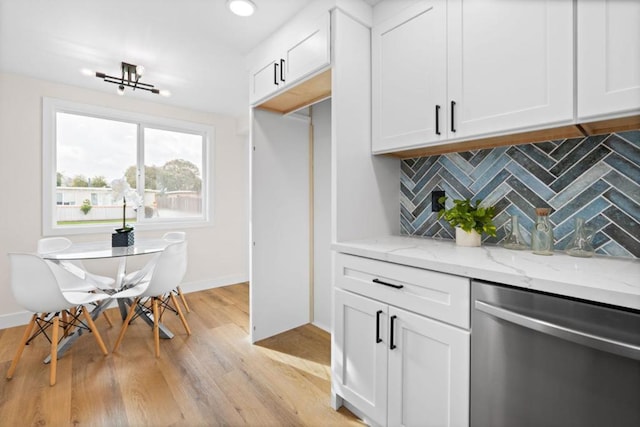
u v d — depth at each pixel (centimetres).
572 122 107
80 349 226
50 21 192
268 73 212
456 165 177
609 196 126
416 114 156
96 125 324
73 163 311
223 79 286
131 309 230
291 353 225
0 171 267
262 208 246
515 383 97
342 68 164
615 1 98
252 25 198
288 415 158
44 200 287
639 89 93
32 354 218
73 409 159
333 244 163
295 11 183
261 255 246
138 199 281
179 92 321
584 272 98
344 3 163
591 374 82
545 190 144
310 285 282
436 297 118
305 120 275
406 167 201
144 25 197
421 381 123
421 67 153
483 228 150
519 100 120
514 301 96
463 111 137
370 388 145
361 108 175
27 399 167
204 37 212
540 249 132
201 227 391
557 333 85
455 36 139
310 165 280
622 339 77
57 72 269
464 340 108
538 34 115
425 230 191
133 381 186
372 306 142
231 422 152
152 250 244
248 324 279
